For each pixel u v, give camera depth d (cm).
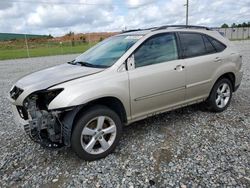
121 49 393
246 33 5525
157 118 493
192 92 451
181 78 424
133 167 328
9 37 6031
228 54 503
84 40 4806
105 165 336
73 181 305
